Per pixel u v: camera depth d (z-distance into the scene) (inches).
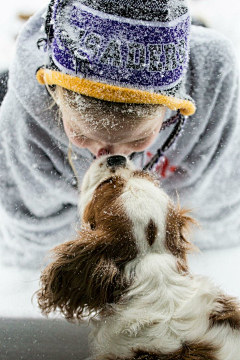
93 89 35.3
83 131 37.5
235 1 53.1
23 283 43.2
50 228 46.3
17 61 43.6
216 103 45.3
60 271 31.8
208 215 46.3
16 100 43.8
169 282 30.9
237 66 46.0
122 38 34.6
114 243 31.2
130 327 30.6
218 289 32.6
